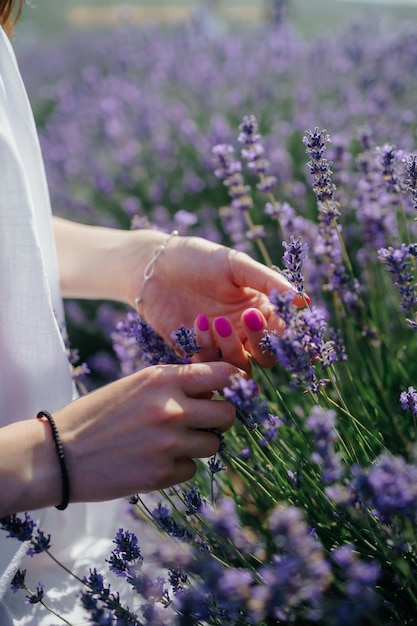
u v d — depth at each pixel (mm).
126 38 2891
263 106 1741
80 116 1993
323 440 484
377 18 2137
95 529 769
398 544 516
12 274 648
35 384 675
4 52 694
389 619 581
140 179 1642
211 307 725
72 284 815
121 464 569
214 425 581
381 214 824
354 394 697
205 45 2348
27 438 569
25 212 639
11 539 622
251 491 659
